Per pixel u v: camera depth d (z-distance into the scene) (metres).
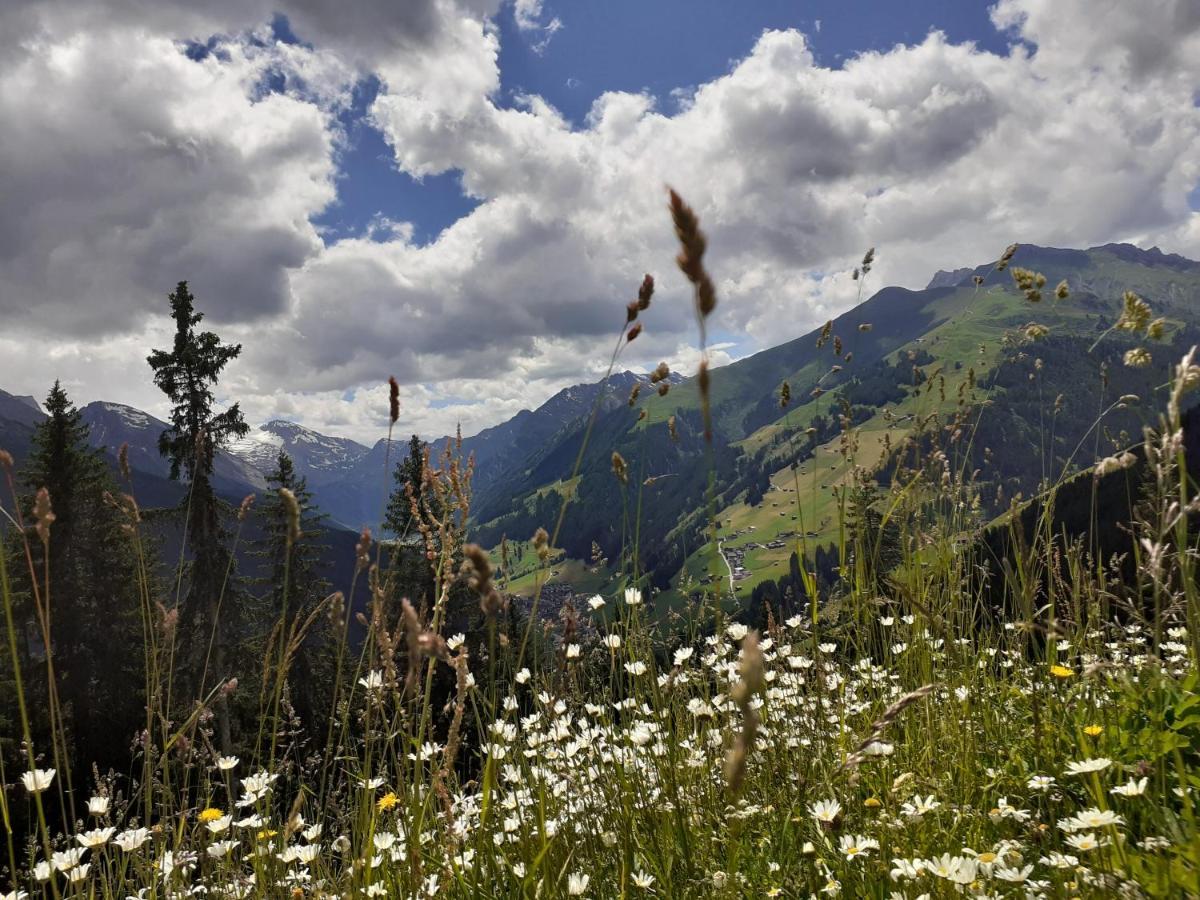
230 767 3.27
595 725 3.79
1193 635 1.97
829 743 3.27
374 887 2.70
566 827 3.01
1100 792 2.27
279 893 3.00
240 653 24.89
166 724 3.17
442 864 2.54
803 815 2.87
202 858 3.21
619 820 2.85
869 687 3.89
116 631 30.70
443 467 2.52
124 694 29.56
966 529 4.05
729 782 1.13
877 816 2.73
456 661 2.33
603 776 3.22
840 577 3.91
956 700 3.53
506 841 2.95
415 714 2.78
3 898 2.67
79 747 27.97
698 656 3.88
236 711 22.27
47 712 25.41
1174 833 1.97
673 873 2.71
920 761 3.14
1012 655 3.94
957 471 4.01
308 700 22.27
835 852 2.51
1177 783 2.37
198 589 26.58
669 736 3.19
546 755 3.57
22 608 28.16
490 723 2.63
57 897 2.56
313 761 3.62
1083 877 2.00
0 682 24.78
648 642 3.57
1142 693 2.88
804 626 4.16
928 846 2.48
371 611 2.55
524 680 3.28
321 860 3.13
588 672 3.83
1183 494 1.87
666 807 2.92
